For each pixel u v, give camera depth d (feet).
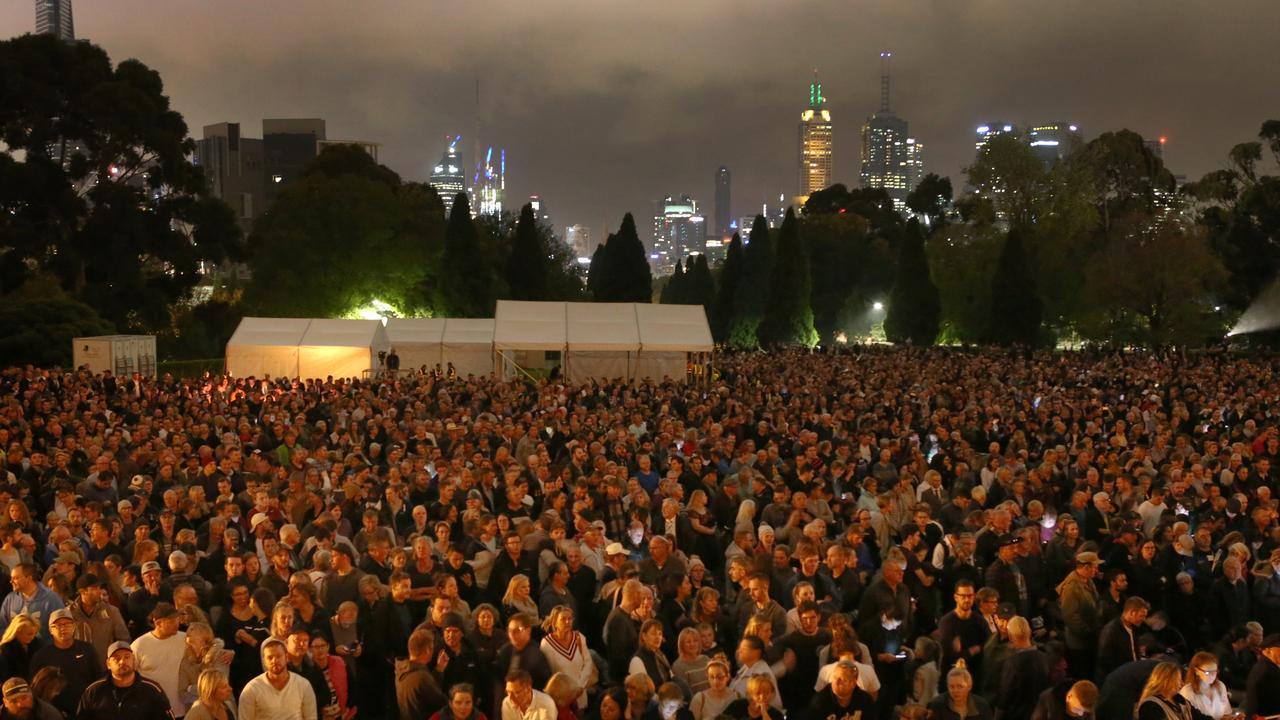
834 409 74.08
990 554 36.96
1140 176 246.47
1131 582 35.42
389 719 28.84
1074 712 23.89
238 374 112.68
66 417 61.36
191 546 33.73
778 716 24.09
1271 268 191.83
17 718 22.06
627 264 207.00
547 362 147.23
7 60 154.20
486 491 44.57
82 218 168.96
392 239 188.55
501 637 27.71
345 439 55.47
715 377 124.88
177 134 173.58
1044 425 63.87
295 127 598.75
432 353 125.18
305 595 28.40
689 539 39.27
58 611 25.39
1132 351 162.30
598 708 26.09
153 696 23.29
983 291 200.54
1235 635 31.37
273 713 23.22
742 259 234.58
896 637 29.12
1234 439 61.62
